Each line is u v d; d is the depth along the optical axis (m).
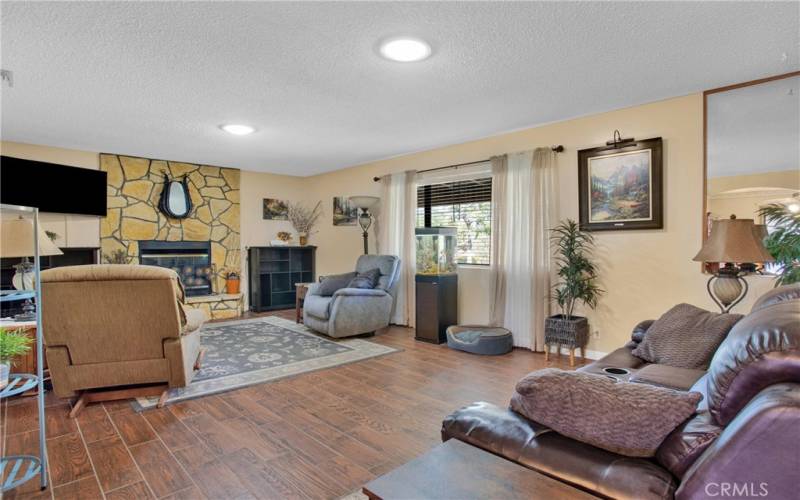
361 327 4.67
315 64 2.71
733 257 2.57
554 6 2.05
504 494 0.90
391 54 2.57
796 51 2.54
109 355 2.65
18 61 2.63
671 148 3.39
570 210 3.97
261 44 2.44
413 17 2.15
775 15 2.12
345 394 2.96
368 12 2.10
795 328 0.87
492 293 4.44
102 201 4.41
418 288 4.64
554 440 1.06
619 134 3.66
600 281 3.79
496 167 4.41
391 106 3.54
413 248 5.34
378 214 5.94
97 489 1.82
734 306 3.00
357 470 1.98
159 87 3.08
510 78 2.94
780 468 0.74
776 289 1.56
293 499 1.76
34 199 3.84
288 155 5.51
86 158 5.18
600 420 1.02
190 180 6.04
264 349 4.18
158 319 2.64
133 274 2.51
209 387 3.08
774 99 2.95
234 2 2.01
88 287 2.48
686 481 0.83
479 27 2.25
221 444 2.23
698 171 3.27
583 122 3.87
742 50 2.53
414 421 2.52
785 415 0.74
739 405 0.89
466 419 1.24
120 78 2.91
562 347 3.98
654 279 3.50
